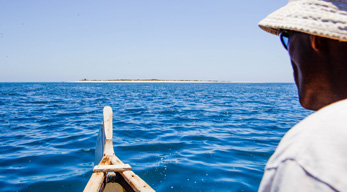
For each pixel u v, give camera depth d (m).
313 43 0.52
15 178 4.18
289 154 0.41
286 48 0.63
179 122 9.72
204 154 5.36
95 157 4.90
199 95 29.83
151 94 31.58
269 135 7.34
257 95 31.28
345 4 0.50
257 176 4.18
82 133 7.64
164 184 3.88
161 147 5.91
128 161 4.88
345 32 0.47
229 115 11.97
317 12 0.51
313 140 0.40
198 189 3.71
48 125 9.06
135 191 2.70
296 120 10.52
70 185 3.94
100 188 2.87
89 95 28.86
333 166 0.36
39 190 3.76
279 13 0.59
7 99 21.17
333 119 0.40
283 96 29.86
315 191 0.36
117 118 10.66
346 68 0.50
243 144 6.22
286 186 0.39
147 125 8.94
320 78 0.53
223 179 4.05
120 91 40.44
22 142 6.52
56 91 39.03
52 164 4.87
